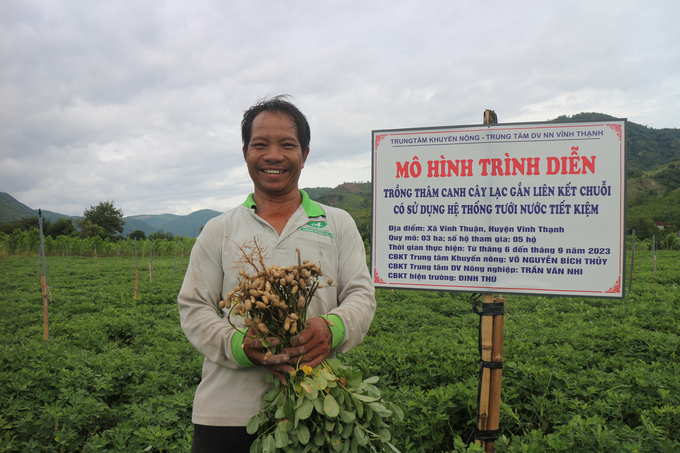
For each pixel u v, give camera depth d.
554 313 9.96
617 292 2.61
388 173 3.03
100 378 4.70
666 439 2.90
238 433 1.68
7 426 3.56
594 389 3.92
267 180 1.79
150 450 3.42
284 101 1.85
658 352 5.66
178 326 8.55
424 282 2.96
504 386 4.23
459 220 2.88
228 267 1.80
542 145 2.72
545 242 2.73
